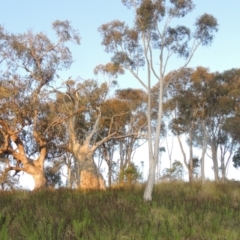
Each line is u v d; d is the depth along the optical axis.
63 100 29.33
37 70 27.53
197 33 23.94
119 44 24.27
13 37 27.53
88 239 11.73
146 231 12.30
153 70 23.22
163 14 23.53
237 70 38.53
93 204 16.66
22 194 21.34
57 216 14.48
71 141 29.92
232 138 41.59
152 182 20.72
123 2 23.53
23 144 28.22
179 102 39.12
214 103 39.66
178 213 15.77
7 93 25.73
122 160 44.50
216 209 16.69
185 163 42.34
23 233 12.04
